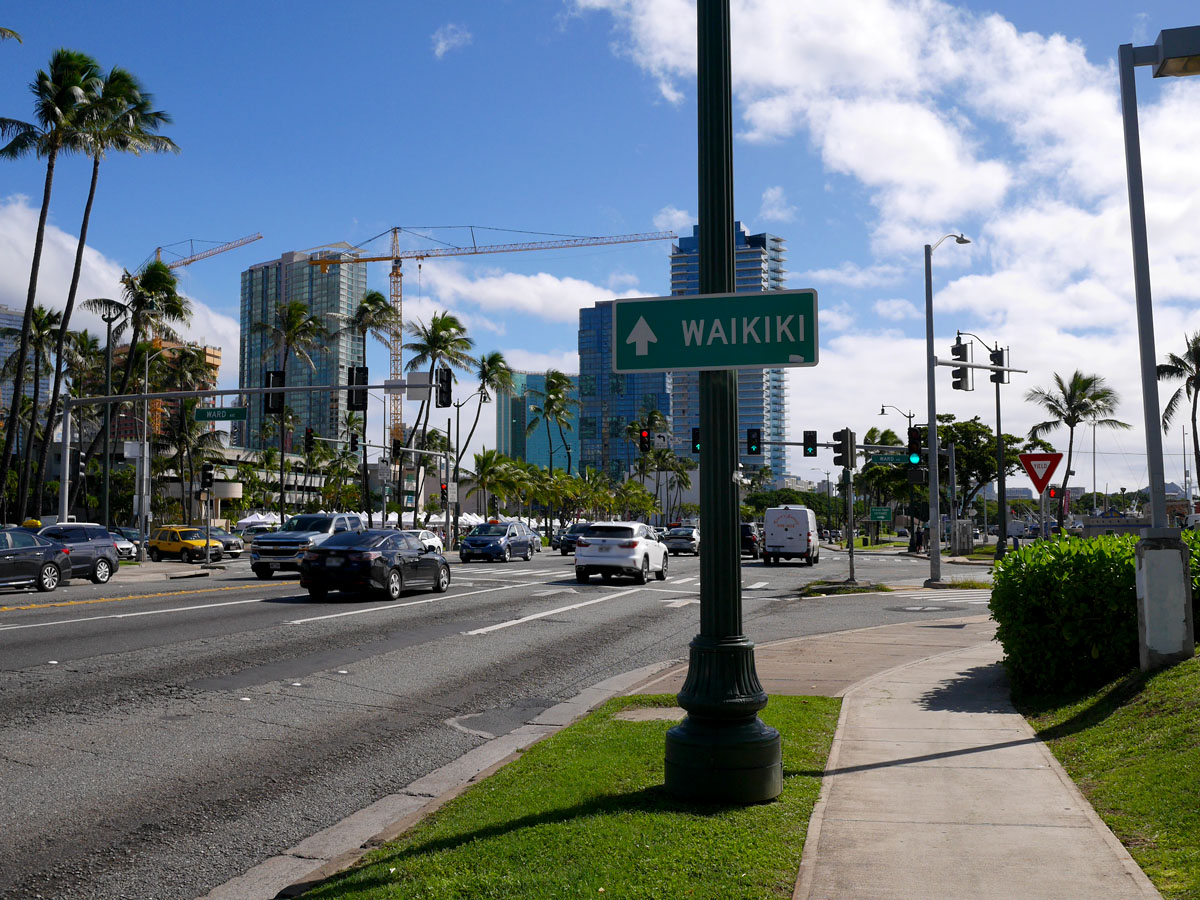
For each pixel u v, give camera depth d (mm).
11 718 8609
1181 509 69812
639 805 5555
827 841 5035
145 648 12766
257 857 5516
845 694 9758
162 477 85938
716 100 6016
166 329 52594
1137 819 5309
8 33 31656
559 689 11047
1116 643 8844
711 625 5797
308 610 18016
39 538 23703
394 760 7754
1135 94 8891
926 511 88312
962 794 5977
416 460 69562
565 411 99750
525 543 42156
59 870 5230
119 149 40188
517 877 4422
